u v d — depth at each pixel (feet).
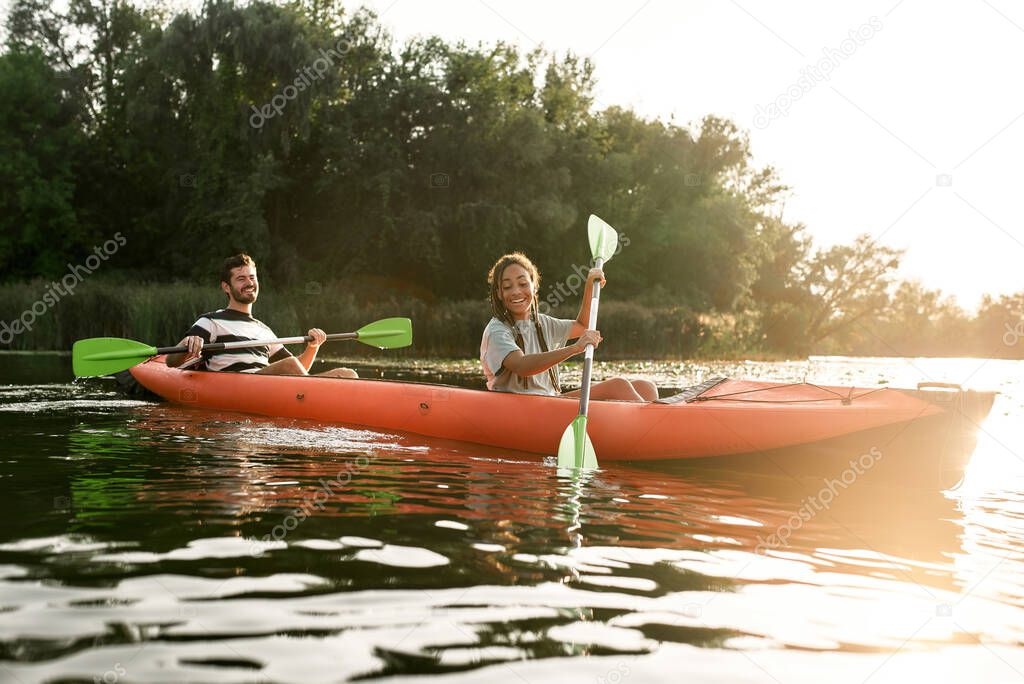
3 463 9.44
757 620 5.03
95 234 82.12
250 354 17.13
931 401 10.19
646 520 7.60
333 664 4.17
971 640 4.80
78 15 86.69
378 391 13.62
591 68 89.81
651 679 4.12
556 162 86.63
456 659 4.28
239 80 70.64
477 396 12.22
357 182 75.15
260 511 7.30
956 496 9.37
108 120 86.33
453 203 78.54
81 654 4.18
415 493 8.35
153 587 5.18
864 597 5.54
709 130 99.66
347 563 5.83
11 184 77.56
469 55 78.07
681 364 47.93
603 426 11.19
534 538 6.73
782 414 10.39
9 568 5.49
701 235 95.66
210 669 4.06
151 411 15.19
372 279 77.56
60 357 33.78
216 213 72.23
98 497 7.68
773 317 104.88
